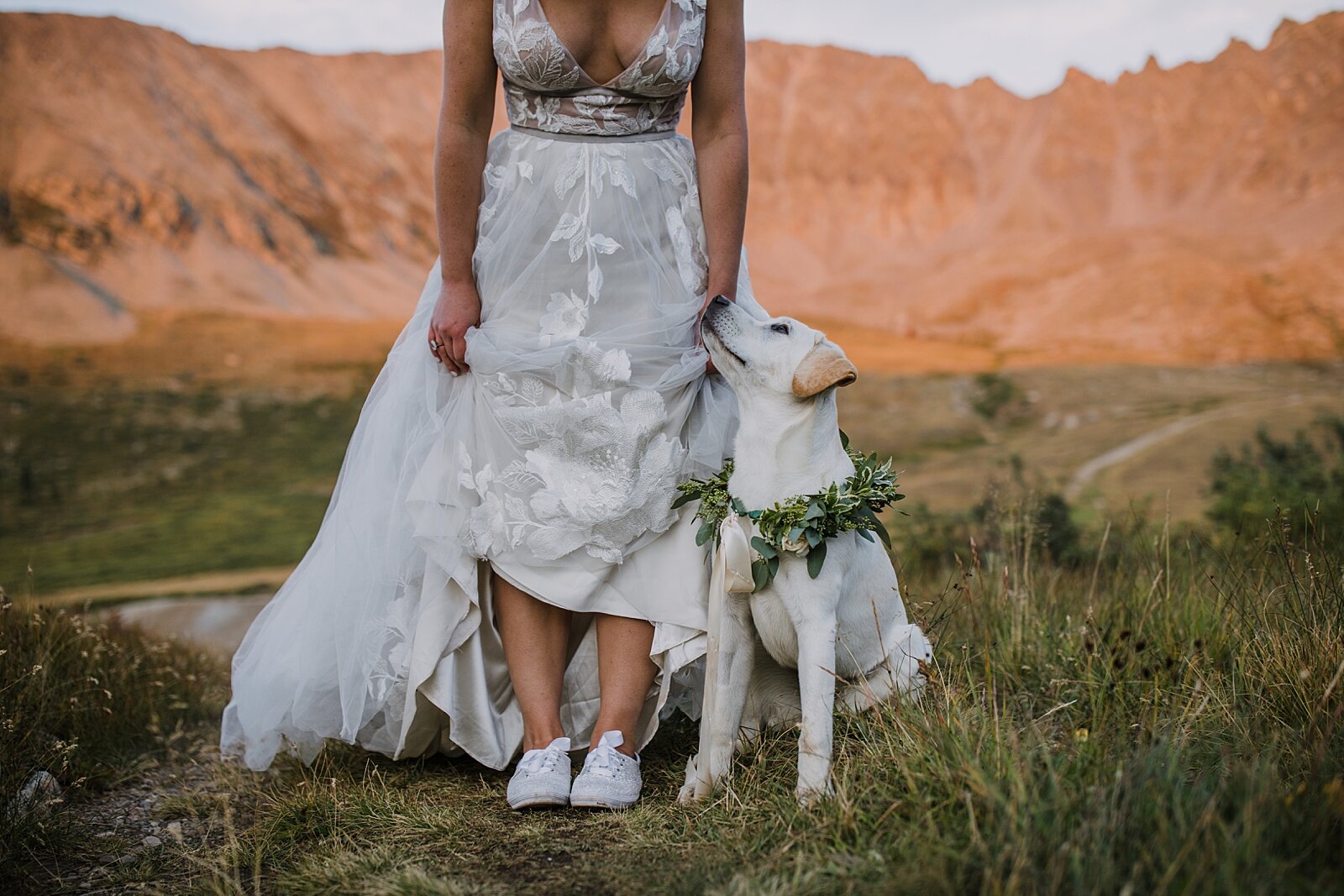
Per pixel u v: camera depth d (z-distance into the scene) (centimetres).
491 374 303
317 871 252
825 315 5169
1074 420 3391
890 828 240
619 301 309
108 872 268
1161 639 349
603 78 304
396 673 310
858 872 224
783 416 289
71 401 4062
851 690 318
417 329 327
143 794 333
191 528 3184
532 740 304
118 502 3444
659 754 335
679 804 284
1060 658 354
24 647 394
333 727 322
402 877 242
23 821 278
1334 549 379
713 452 316
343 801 299
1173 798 221
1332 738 252
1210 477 1669
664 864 246
